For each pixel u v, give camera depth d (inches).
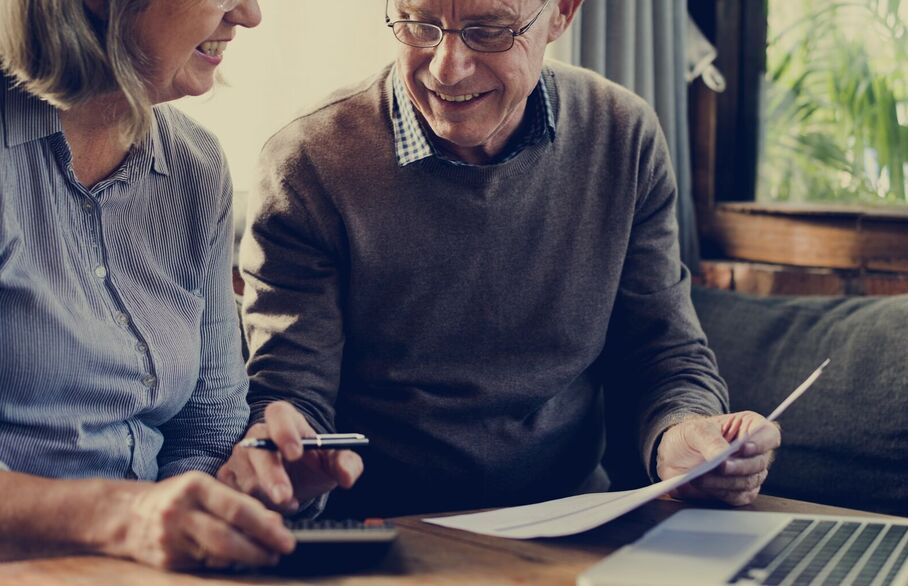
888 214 83.6
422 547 41.6
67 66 43.9
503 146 63.2
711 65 98.6
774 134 97.0
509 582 37.2
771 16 96.7
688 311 68.2
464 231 62.4
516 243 63.4
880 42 89.4
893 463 68.3
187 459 53.7
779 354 76.3
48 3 43.3
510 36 56.6
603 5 86.6
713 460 44.7
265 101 80.9
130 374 48.3
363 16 82.1
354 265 62.6
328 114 63.9
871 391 70.3
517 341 64.6
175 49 46.6
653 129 68.2
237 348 57.0
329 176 62.4
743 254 95.0
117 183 49.1
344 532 37.8
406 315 63.3
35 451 45.4
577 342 65.5
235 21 49.1
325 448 45.3
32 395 45.1
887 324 71.9
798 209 89.2
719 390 64.4
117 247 49.5
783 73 96.1
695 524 44.6
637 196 67.2
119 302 48.7
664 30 90.7
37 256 45.4
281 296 62.4
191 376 51.6
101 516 38.0
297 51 81.0
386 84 64.0
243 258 64.7
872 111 90.1
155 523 36.9
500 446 64.3
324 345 62.0
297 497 47.4
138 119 46.3
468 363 64.1
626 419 67.9
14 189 44.8
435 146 62.2
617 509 44.6
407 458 63.8
